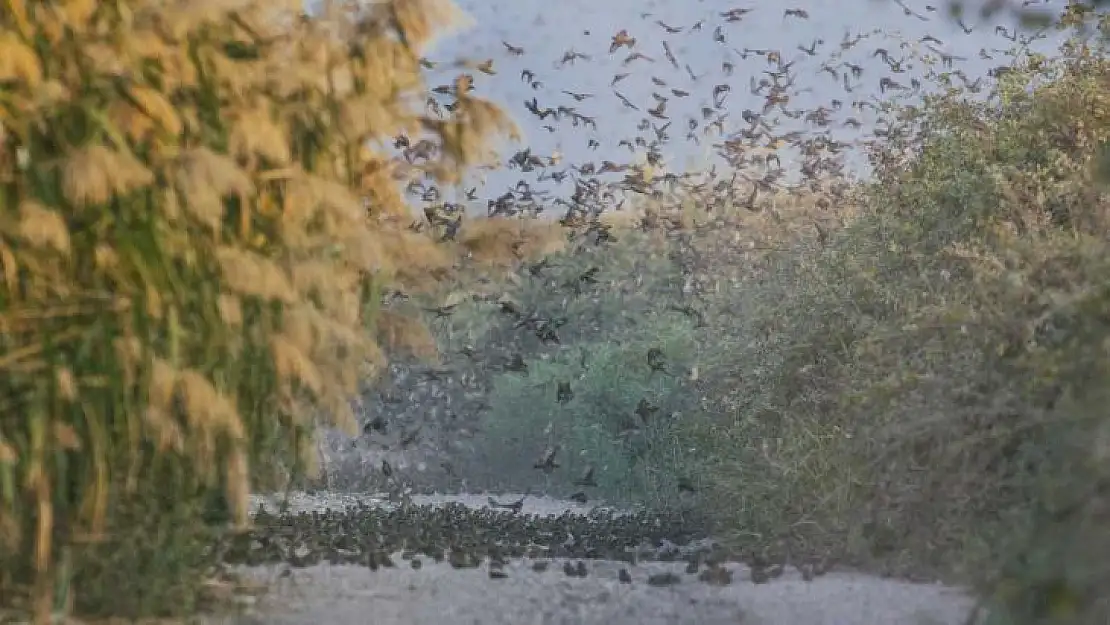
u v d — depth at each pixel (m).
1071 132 8.52
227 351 5.43
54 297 5.03
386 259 6.37
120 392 5.08
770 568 6.87
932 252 8.63
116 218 5.05
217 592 5.86
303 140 6.26
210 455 5.38
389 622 5.23
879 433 6.72
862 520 6.92
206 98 5.53
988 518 5.94
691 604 5.76
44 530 4.82
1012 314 6.01
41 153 5.04
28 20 5.05
